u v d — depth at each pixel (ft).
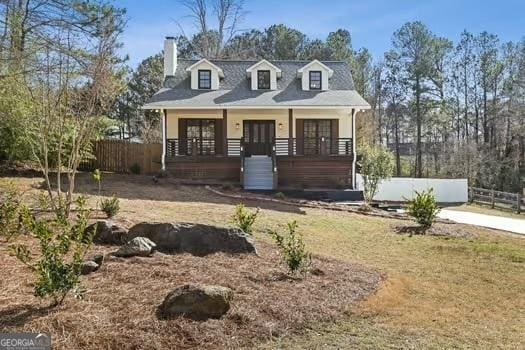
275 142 71.20
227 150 71.36
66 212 26.94
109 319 13.99
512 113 121.60
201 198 50.26
